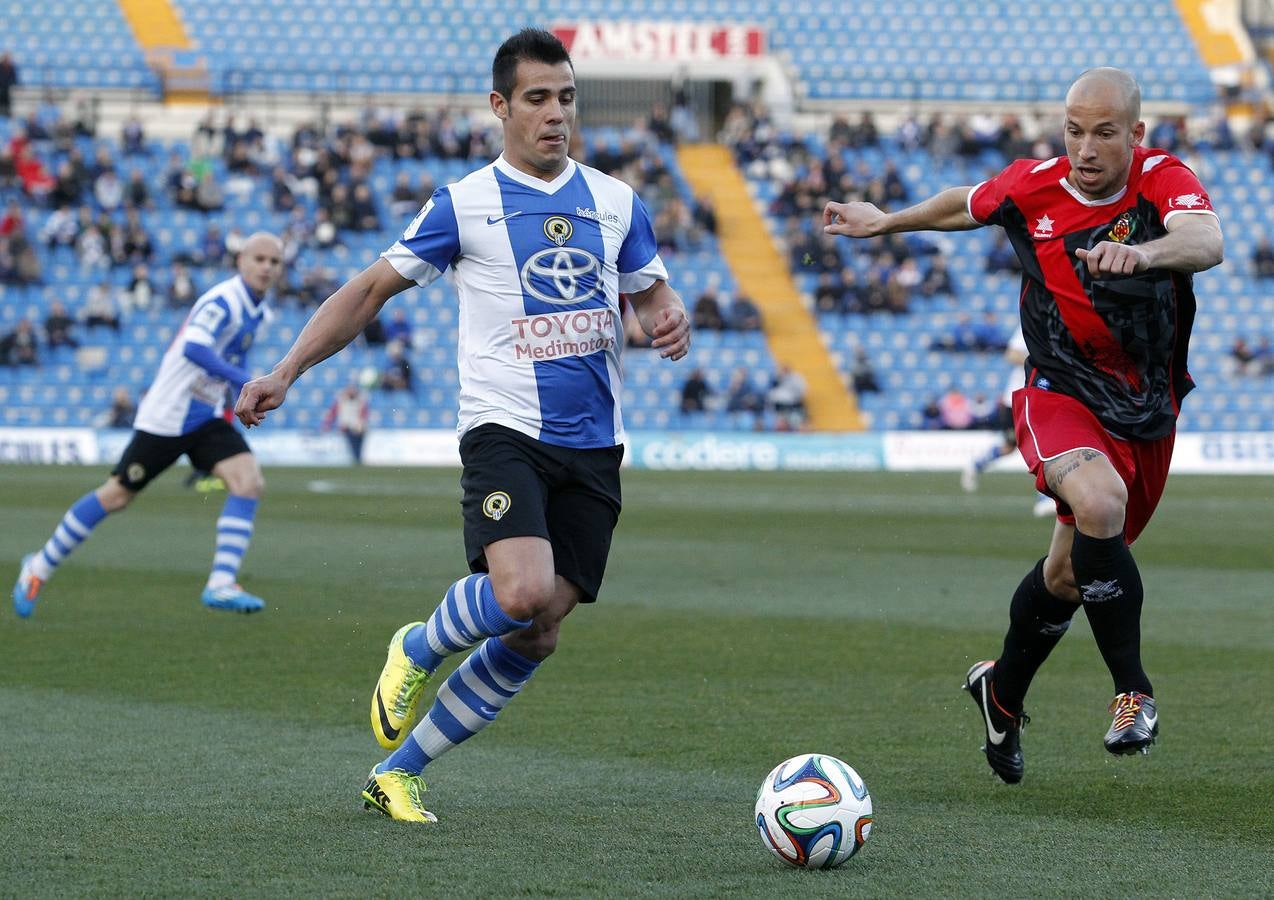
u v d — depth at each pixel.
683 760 21.27
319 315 17.45
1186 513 69.56
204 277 113.56
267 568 46.84
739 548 53.41
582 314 17.80
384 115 125.62
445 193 17.78
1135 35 144.88
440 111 123.62
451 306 116.88
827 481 92.88
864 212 20.34
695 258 122.38
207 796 18.88
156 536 56.94
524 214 17.75
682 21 142.25
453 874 15.31
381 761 21.08
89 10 133.62
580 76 136.00
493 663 18.00
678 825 17.55
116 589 41.66
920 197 125.31
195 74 130.00
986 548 53.53
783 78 136.88
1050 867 15.77
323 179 117.62
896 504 74.06
